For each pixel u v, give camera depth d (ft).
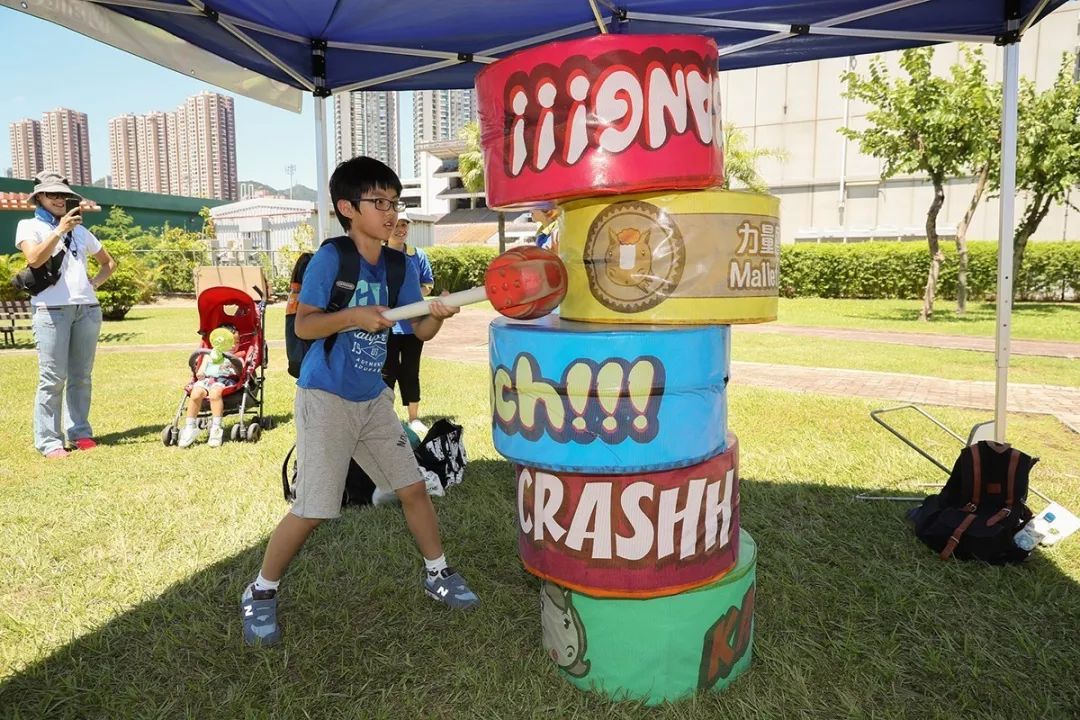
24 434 19.63
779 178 85.15
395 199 8.68
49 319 17.10
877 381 26.81
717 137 7.70
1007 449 11.41
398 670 8.29
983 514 11.09
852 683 7.92
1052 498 13.66
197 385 18.51
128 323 55.31
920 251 68.49
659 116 7.08
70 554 11.48
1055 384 26.09
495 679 7.91
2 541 11.91
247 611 8.86
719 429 7.64
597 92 7.05
